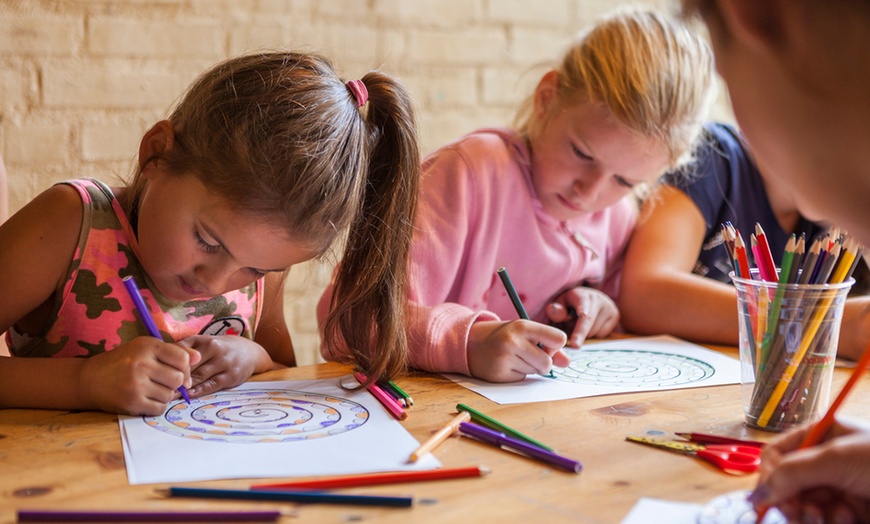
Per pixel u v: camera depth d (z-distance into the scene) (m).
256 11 1.73
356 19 1.83
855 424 0.62
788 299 0.77
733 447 0.72
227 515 0.57
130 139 1.65
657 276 1.28
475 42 1.96
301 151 0.83
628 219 1.44
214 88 0.89
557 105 1.23
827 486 0.54
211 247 0.87
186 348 0.85
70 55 1.59
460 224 1.22
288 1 1.76
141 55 1.64
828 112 0.51
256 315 1.15
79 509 0.59
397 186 0.98
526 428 0.79
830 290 0.77
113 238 0.99
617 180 1.22
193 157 0.86
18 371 0.83
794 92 0.52
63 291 0.97
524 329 0.98
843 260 0.79
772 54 0.52
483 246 1.26
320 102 0.87
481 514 0.59
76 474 0.65
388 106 0.97
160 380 0.81
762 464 0.64
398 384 0.95
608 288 1.45
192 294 0.96
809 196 0.56
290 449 0.71
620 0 2.12
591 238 1.37
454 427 0.76
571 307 1.26
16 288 0.92
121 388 0.80
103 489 0.62
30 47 1.55
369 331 0.97
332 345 1.01
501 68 2.00
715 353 1.10
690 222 1.38
